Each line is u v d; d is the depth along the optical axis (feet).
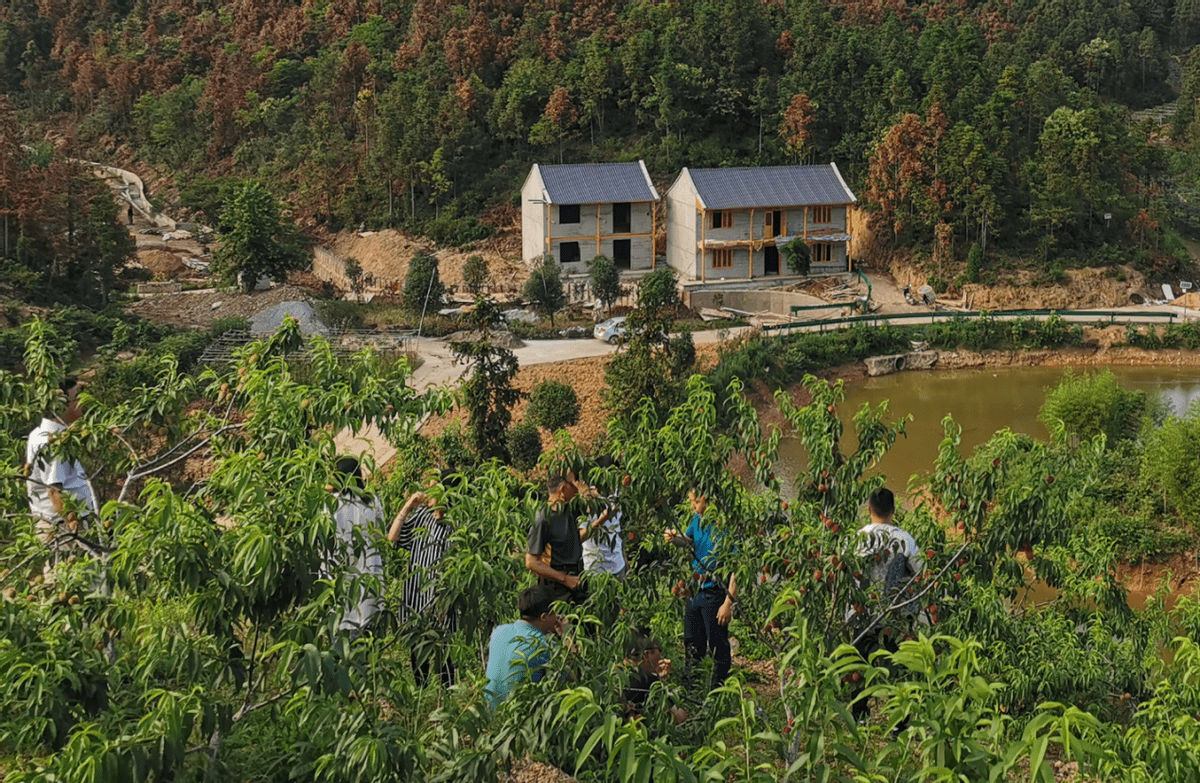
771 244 241.35
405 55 357.41
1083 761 17.87
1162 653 57.16
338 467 31.04
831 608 32.35
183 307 220.64
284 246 256.32
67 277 229.45
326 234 310.45
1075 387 133.49
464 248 271.49
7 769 25.93
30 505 36.68
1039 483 33.68
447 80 332.60
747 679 40.86
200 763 25.91
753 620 34.37
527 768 27.68
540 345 194.18
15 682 22.38
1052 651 44.39
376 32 387.14
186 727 21.09
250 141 377.30
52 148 362.33
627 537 35.37
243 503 24.67
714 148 292.61
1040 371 198.80
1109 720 41.60
